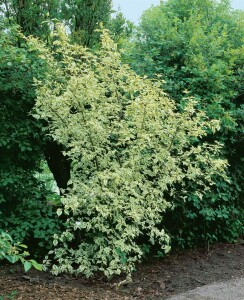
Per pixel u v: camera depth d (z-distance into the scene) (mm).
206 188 6977
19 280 5926
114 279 6332
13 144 6871
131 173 6113
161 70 8125
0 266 6520
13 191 7035
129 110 6359
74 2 8570
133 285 6125
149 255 7480
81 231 7062
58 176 8133
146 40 8742
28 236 6918
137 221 6223
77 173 6531
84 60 7746
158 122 6336
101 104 6398
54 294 5484
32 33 8242
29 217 6785
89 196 6133
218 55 8273
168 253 7613
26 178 7195
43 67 7004
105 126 6523
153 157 6816
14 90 6930
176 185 7559
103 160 6359
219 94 7961
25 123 6992
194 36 8016
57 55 7738
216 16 9398
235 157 8430
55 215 7008
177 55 8250
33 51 7605
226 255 7582
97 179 6109
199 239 8156
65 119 6434
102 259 6086
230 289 5859
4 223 6688
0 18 7711
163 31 8586
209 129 7664
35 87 6969
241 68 8594
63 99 6152
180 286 6105
